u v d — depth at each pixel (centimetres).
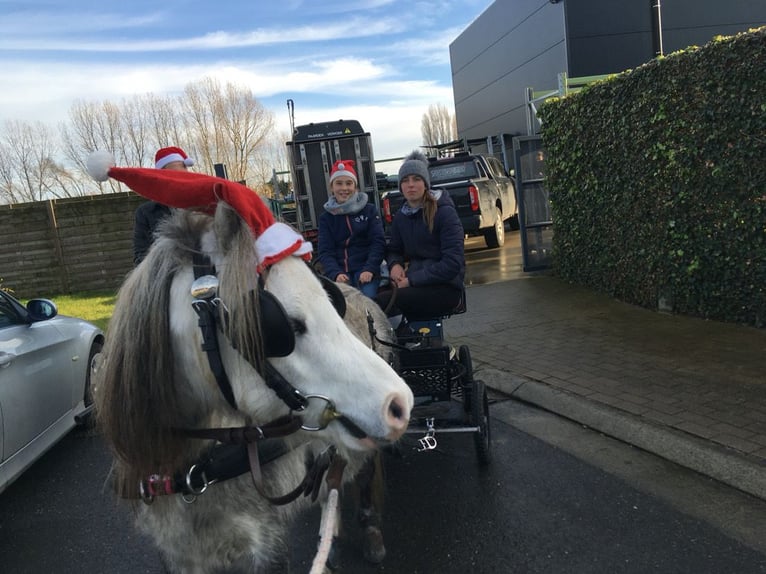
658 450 402
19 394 395
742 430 401
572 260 906
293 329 160
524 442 442
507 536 326
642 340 615
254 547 205
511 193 1563
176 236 170
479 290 948
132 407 167
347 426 168
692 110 613
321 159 1230
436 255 424
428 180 427
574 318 732
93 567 328
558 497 361
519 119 2098
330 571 297
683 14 1697
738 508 335
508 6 2064
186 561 207
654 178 681
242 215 163
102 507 395
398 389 163
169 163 420
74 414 482
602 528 326
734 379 487
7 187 2708
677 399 462
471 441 453
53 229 1292
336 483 228
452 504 363
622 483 371
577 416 469
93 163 168
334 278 426
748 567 285
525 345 647
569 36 1680
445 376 377
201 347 164
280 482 210
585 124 803
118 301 177
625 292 779
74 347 496
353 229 439
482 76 2394
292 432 172
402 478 400
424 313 415
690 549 302
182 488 189
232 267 157
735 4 1717
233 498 200
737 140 568
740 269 602
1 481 368
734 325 621
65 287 1316
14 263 1299
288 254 166
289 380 165
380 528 340
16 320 440
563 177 893
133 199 1304
